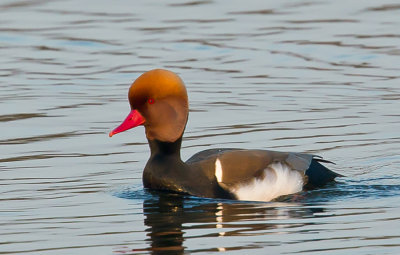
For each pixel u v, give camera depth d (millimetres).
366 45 19672
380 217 9836
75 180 11617
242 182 10875
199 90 16750
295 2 23781
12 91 16719
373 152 12836
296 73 17844
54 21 22234
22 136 13859
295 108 15492
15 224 9781
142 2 24172
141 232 9383
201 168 11047
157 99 11016
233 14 22656
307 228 9461
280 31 20953
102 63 18688
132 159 12617
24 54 19484
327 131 13992
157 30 21266
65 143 13445
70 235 9336
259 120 14727
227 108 15523
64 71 18141
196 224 9672
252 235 9211
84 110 15445
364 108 15391
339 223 9633
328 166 12203
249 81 17312
